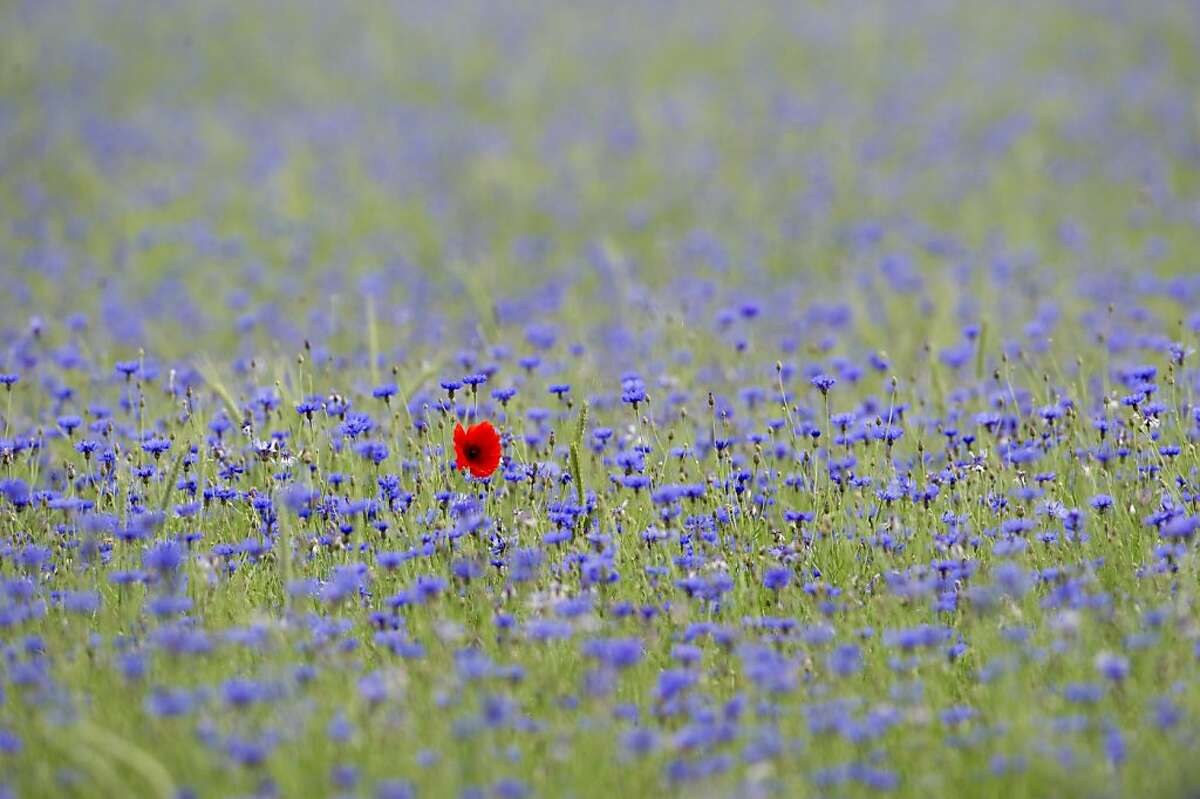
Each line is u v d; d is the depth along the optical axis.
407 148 36.41
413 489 12.13
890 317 20.92
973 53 44.19
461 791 7.37
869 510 11.43
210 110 39.69
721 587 9.66
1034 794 7.50
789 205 31.34
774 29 48.97
